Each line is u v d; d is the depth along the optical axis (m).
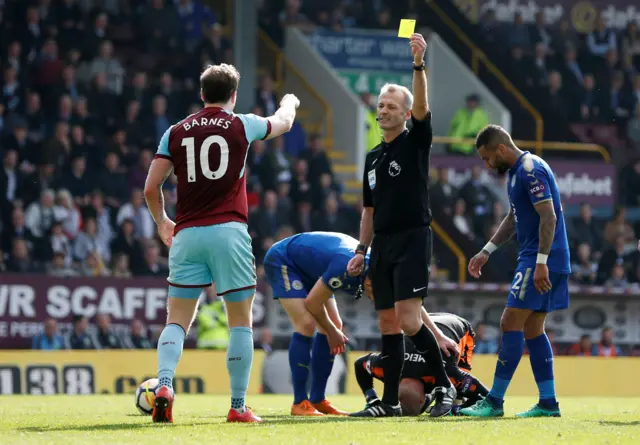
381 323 25.25
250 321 22.48
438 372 25.16
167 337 22.03
